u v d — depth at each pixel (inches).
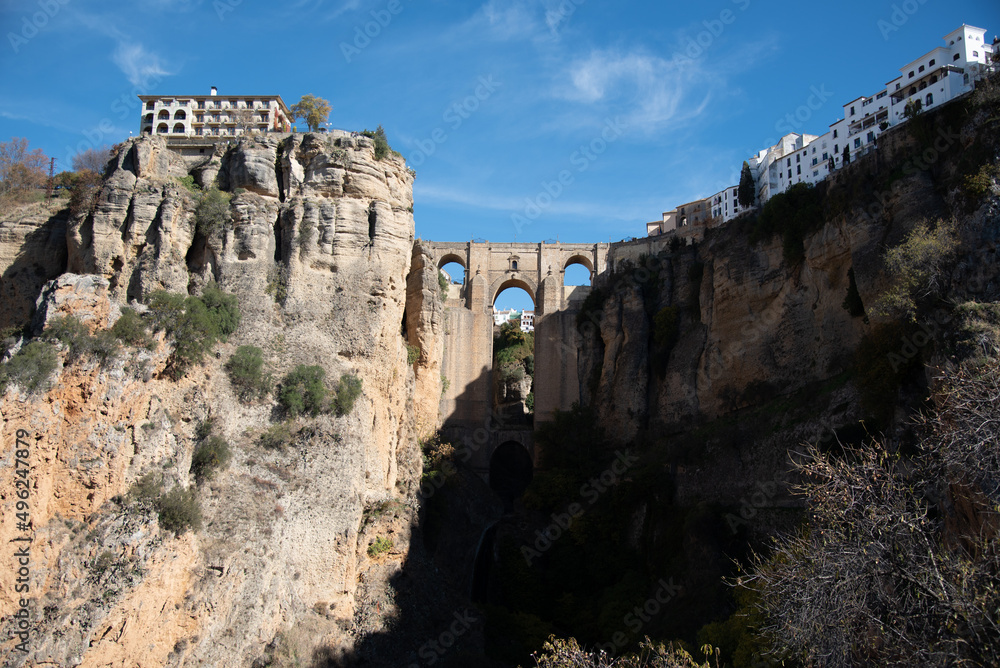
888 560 822.5
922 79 3297.2
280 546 1638.8
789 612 916.0
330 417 1835.6
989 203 1686.8
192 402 1630.2
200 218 1910.7
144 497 1411.2
